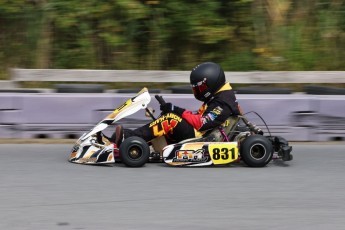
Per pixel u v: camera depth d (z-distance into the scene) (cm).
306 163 2341
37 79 3319
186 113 2219
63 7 3962
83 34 3994
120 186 1916
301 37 4016
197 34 3966
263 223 1555
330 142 2855
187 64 4016
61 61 3975
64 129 2862
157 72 3291
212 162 2195
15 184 1930
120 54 3994
